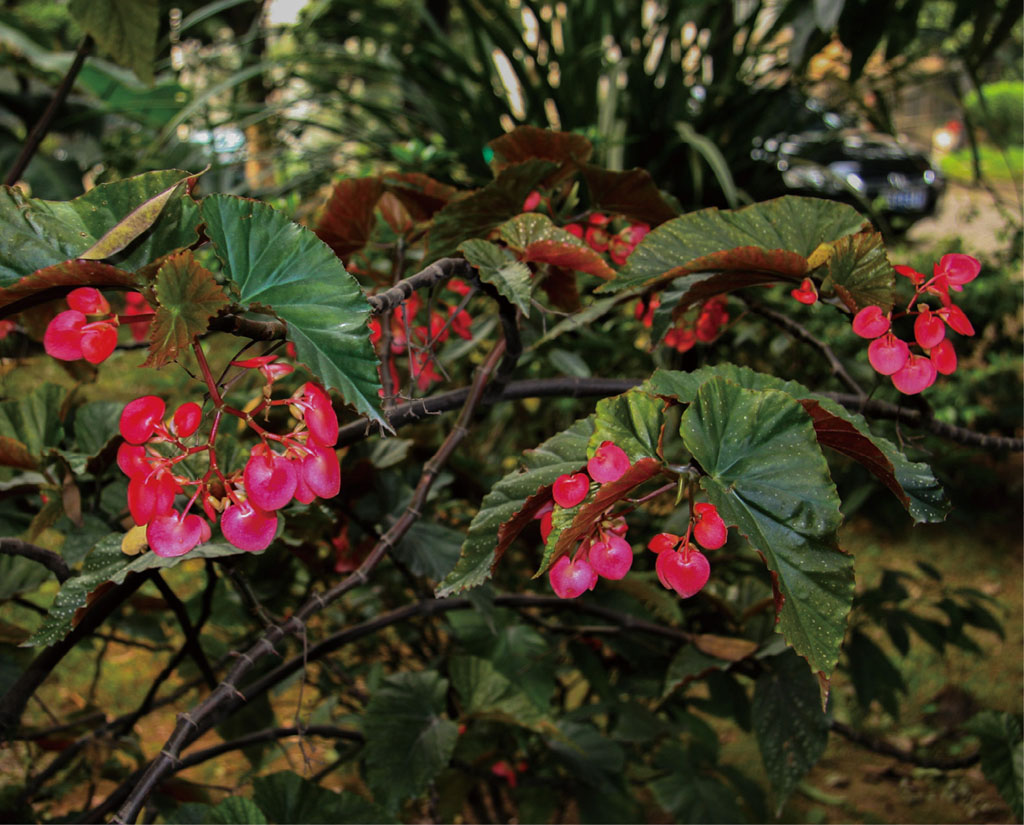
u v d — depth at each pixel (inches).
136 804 23.5
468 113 106.7
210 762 72.4
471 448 64.6
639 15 103.7
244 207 21.9
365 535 41.2
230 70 114.3
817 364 81.4
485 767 48.1
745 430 22.9
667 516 54.6
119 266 22.5
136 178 22.9
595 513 22.2
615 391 33.3
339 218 35.2
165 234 22.7
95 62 79.9
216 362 35.9
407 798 38.7
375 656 59.2
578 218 37.1
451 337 49.6
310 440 21.5
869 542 114.4
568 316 34.1
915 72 107.7
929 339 26.2
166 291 19.8
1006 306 105.5
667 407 24.6
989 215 171.3
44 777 40.2
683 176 104.5
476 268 27.8
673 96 103.7
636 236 38.2
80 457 33.4
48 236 22.2
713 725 80.6
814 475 22.3
